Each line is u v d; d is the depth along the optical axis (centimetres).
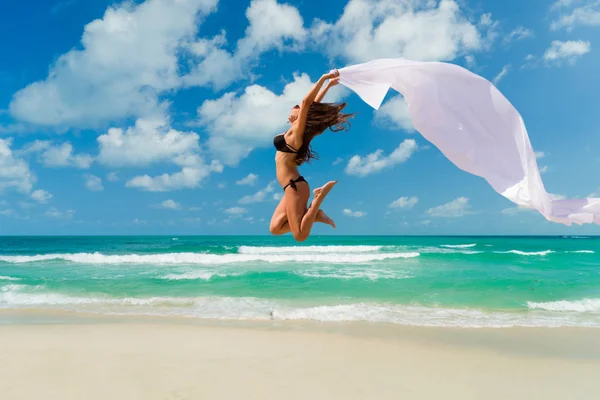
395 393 500
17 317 952
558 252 2973
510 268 1961
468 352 692
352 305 1092
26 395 468
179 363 596
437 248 3812
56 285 1405
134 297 1212
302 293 1275
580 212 308
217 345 702
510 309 1071
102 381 516
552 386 542
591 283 1455
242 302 1139
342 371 576
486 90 351
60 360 604
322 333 803
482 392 516
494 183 347
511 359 657
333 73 369
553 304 1124
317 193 379
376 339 763
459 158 361
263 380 530
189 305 1101
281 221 402
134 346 688
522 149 332
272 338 756
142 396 469
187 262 2297
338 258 2427
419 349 703
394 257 2530
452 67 359
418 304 1120
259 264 2152
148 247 3891
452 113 362
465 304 1126
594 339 782
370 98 380
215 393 481
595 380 566
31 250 3519
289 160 401
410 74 370
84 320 919
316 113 391
